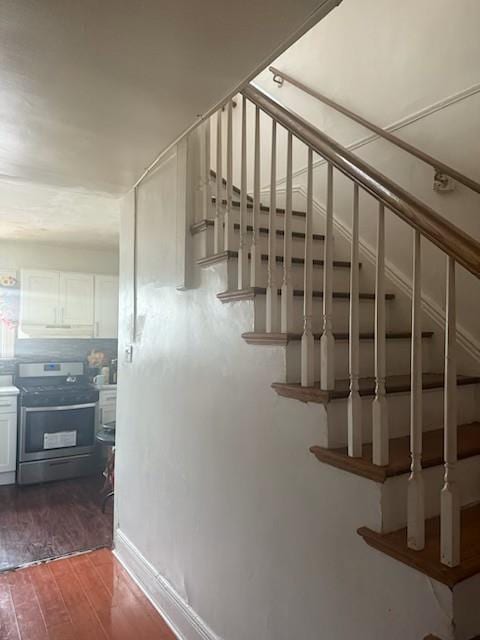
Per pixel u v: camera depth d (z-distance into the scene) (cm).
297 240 255
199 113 179
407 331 221
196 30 129
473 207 208
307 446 153
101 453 470
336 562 141
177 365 235
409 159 237
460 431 170
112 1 117
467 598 111
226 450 195
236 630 186
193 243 224
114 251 545
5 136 200
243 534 183
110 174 254
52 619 229
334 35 285
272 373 170
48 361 492
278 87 329
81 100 169
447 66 220
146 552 261
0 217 387
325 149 148
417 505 118
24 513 365
